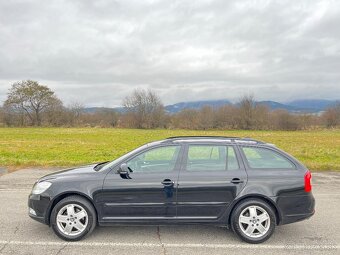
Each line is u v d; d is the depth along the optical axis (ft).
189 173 14.66
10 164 37.83
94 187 14.46
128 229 15.88
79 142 87.20
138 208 14.44
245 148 15.42
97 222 14.70
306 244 14.15
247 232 14.33
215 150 15.35
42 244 13.92
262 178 14.58
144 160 15.33
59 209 14.40
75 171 15.72
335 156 52.13
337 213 18.98
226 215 14.49
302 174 14.82
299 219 14.58
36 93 213.05
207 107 201.46
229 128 196.03
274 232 15.70
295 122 185.78
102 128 197.88
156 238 14.73
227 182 14.43
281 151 15.44
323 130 181.47
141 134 137.18
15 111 212.84
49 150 61.77
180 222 14.49
